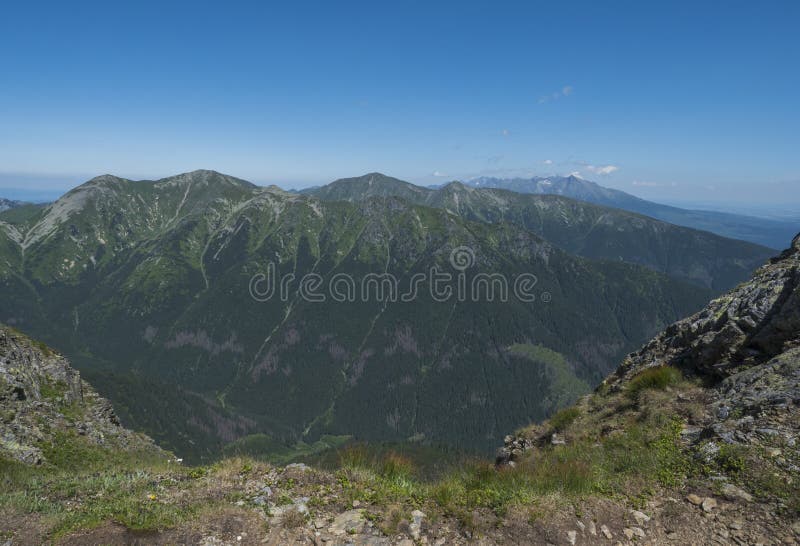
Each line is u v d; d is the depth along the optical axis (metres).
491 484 10.11
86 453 21.88
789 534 7.37
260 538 7.91
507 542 7.90
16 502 8.69
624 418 13.77
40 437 20.91
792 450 9.05
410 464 11.36
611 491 9.48
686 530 7.98
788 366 11.65
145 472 11.31
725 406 11.72
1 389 22.45
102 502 8.92
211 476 10.75
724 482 8.95
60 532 7.55
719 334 14.77
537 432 16.75
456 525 8.50
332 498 9.45
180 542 7.55
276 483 10.12
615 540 7.92
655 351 18.84
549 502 8.95
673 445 10.97
